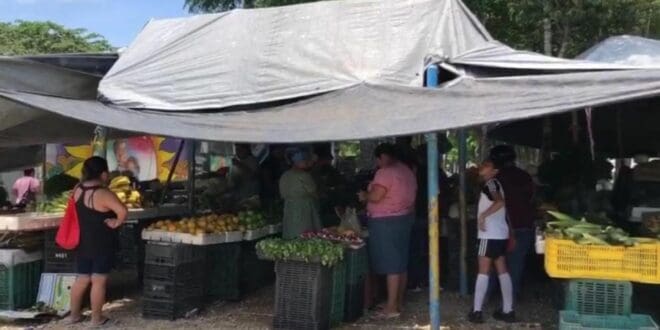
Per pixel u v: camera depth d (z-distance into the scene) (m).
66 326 6.56
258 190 9.02
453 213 8.14
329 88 6.12
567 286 5.70
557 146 11.70
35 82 6.68
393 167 6.68
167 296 6.79
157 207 8.41
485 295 6.80
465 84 5.06
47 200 8.05
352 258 6.68
